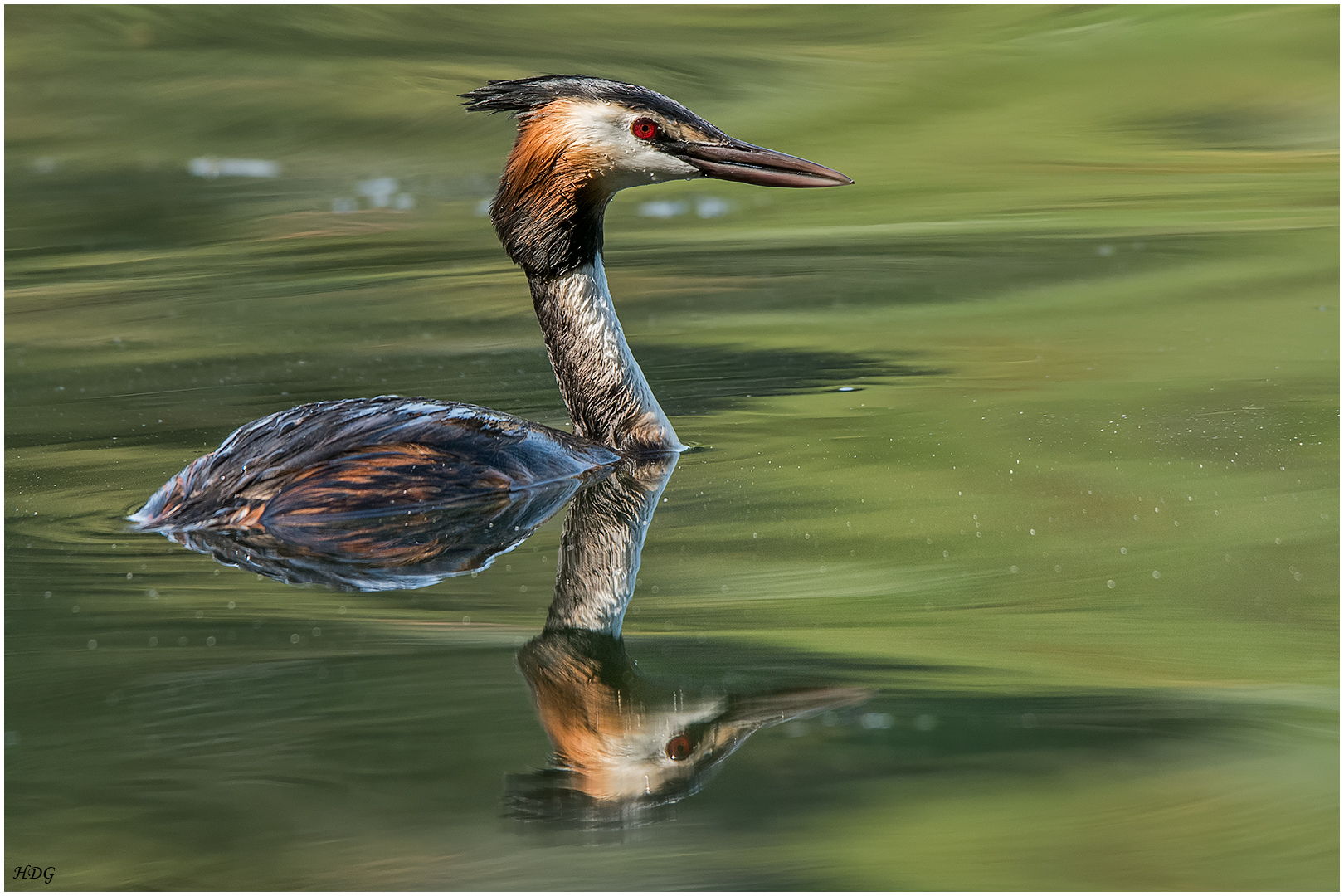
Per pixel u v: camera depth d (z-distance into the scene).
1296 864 6.56
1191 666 8.72
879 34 35.81
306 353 17.91
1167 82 32.00
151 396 15.92
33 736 7.77
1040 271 21.39
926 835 6.80
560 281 13.35
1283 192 25.42
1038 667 8.73
